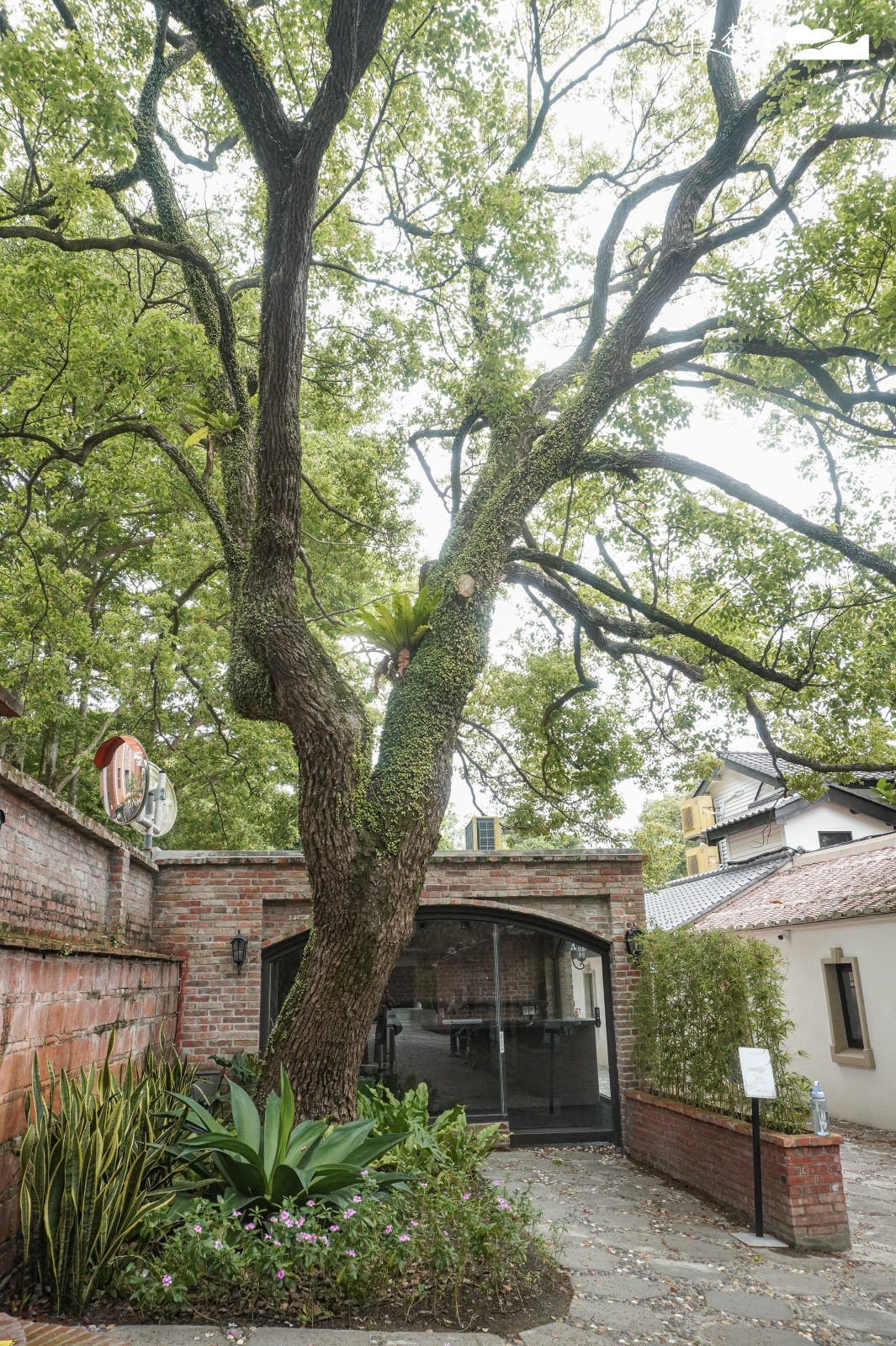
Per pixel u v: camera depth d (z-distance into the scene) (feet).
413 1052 33.50
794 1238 20.80
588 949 34.91
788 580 28.99
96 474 33.94
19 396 26.68
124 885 25.05
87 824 20.49
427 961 34.30
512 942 34.68
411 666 23.09
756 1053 22.33
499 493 25.93
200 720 57.72
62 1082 14.98
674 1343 15.11
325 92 18.80
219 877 32.91
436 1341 13.92
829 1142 21.59
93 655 46.47
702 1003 26.89
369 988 19.90
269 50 26.96
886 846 46.60
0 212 24.40
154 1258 15.19
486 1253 16.76
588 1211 23.73
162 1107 20.51
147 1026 25.76
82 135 21.29
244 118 19.17
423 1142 22.26
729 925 47.19
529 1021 34.06
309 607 50.80
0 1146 13.80
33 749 57.72
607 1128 33.47
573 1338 14.89
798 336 26.68
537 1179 27.50
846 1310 17.07
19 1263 14.80
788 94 22.06
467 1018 33.88
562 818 40.68
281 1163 16.43
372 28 19.19
